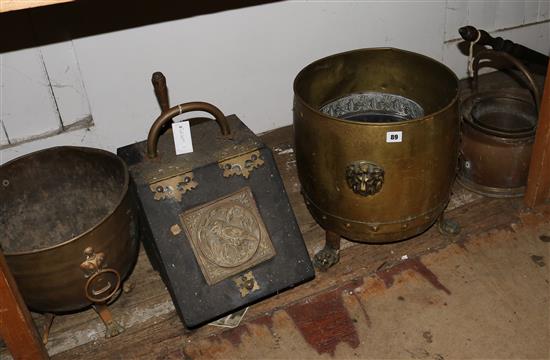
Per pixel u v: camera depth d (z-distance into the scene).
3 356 1.29
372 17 1.93
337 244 1.42
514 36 2.18
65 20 1.54
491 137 1.53
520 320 1.28
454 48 2.12
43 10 1.50
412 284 1.39
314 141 1.25
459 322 1.29
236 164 1.28
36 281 1.14
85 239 1.12
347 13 1.89
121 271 1.25
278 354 1.25
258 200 1.29
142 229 1.36
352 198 1.25
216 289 1.26
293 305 1.35
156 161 1.28
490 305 1.32
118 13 1.59
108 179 1.40
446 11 2.03
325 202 1.31
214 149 1.30
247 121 1.94
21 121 1.64
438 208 1.33
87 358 1.27
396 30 2.00
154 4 1.62
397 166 1.20
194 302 1.24
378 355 1.23
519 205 1.59
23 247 1.45
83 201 1.47
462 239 1.50
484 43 1.72
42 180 1.42
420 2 1.97
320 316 1.32
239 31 1.77
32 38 1.53
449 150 1.26
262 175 1.30
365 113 1.57
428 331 1.27
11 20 1.48
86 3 1.54
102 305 1.29
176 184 1.24
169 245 1.23
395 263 1.44
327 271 1.43
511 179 1.59
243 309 1.35
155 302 1.39
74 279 1.16
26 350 1.21
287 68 1.90
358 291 1.38
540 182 1.53
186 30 1.70
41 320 1.37
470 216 1.57
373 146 1.17
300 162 1.34
